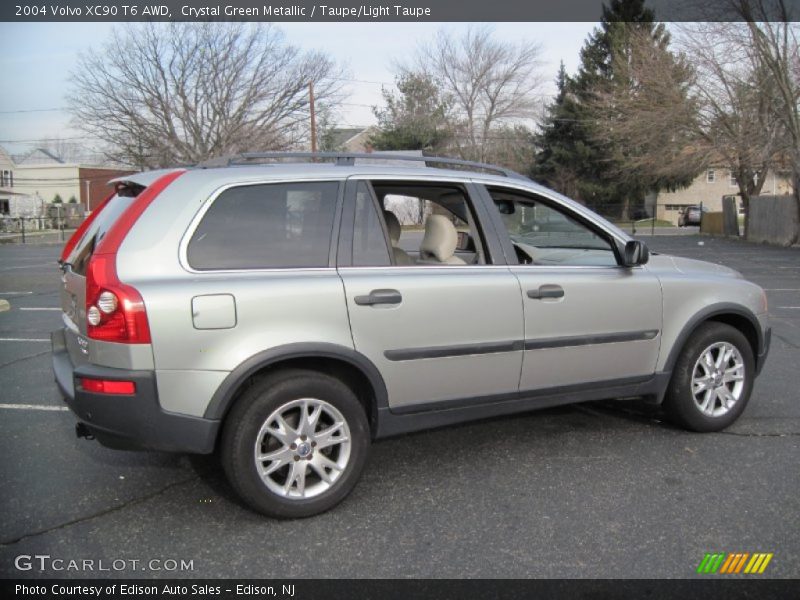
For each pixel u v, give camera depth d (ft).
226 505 12.41
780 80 76.69
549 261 16.37
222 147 116.78
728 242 95.50
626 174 127.65
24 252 93.40
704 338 15.60
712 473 13.66
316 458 11.93
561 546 10.91
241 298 11.18
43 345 26.35
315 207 12.41
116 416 10.80
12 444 15.44
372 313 12.11
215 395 11.05
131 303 10.63
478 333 13.07
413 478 13.56
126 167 132.57
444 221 15.01
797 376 21.16
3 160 186.19
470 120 163.32
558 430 16.24
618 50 124.88
